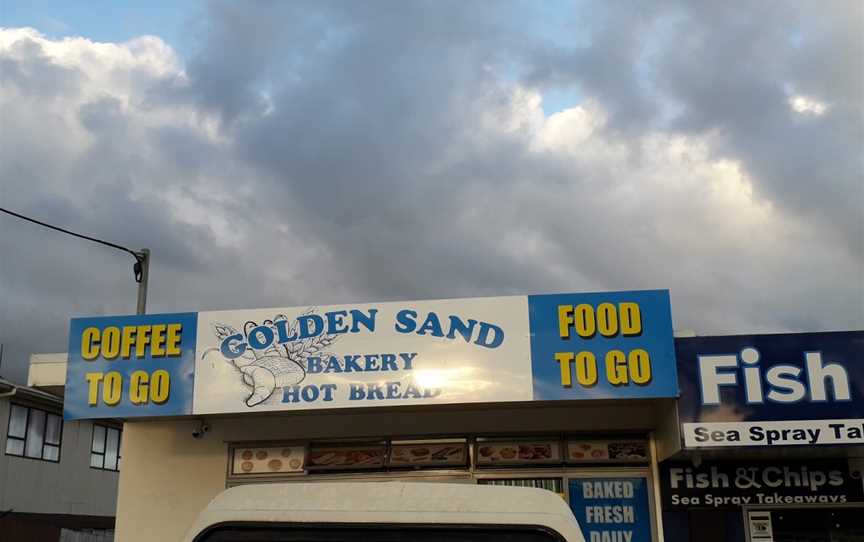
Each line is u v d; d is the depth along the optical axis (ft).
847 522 33.50
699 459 32.73
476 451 36.01
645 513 34.58
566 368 31.32
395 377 32.19
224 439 37.78
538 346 31.68
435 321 32.48
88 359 33.71
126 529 37.47
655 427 35.32
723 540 33.86
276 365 32.89
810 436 29.66
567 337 31.60
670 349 30.91
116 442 116.06
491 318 32.22
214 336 33.45
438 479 35.83
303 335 33.04
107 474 112.57
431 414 36.68
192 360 33.30
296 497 10.75
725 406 30.25
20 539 86.74
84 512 106.63
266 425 37.65
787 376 30.22
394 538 10.37
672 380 30.66
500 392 31.53
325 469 36.70
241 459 37.52
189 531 10.66
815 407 29.89
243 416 34.45
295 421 37.52
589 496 34.99
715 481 34.40
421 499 10.57
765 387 30.25
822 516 33.71
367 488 10.77
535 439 35.94
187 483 37.65
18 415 96.68
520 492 10.67
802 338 30.53
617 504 34.81
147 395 33.14
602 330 31.45
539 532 10.28
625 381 30.89
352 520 10.44
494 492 10.64
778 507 33.83
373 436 36.81
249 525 10.54
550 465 35.45
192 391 32.99
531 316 31.99
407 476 36.06
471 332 32.19
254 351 33.12
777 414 29.96
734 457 33.32
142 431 38.55
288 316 33.32
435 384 31.89
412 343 32.40
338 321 32.99
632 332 31.27
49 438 101.76
